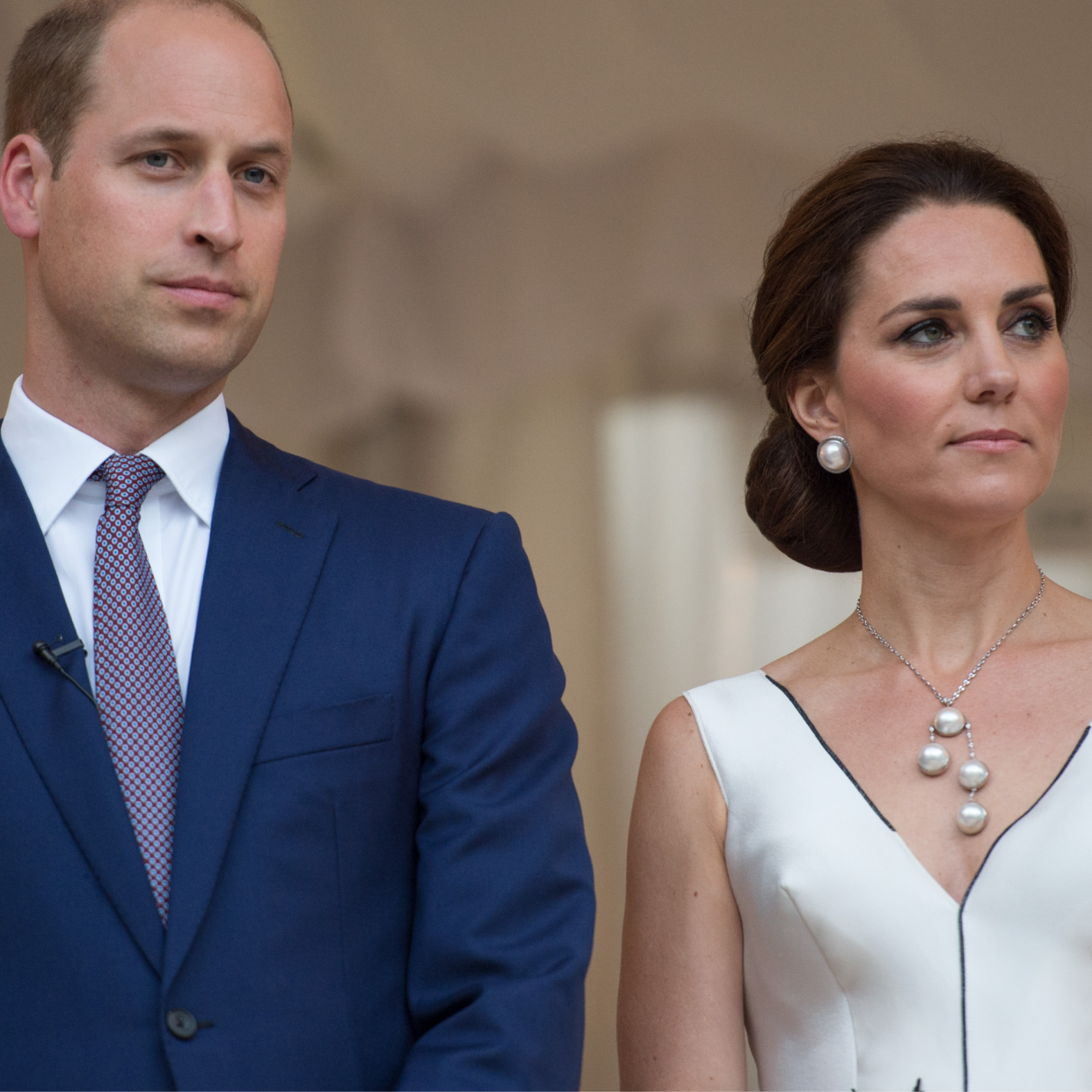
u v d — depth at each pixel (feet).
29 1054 23.12
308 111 61.62
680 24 56.80
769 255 32.09
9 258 57.36
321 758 24.94
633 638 71.51
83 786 23.82
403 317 67.67
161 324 24.82
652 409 71.87
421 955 25.09
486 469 71.46
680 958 29.25
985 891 26.53
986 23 54.29
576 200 65.77
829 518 32.01
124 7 26.05
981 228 28.58
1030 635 29.22
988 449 27.45
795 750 29.30
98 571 25.30
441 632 26.58
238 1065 23.36
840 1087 27.04
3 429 27.14
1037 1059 25.66
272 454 28.12
